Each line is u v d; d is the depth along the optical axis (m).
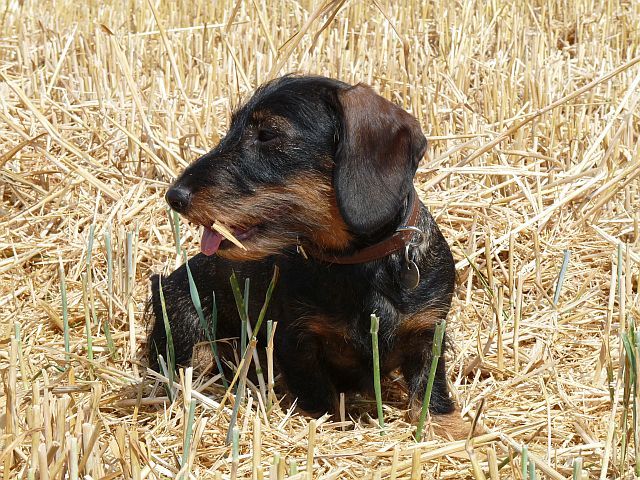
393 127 1.30
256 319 1.44
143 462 1.23
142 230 1.75
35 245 1.72
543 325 1.54
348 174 1.29
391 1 2.53
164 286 1.54
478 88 2.09
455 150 1.83
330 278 1.35
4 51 2.29
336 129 1.32
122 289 1.62
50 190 1.82
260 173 1.32
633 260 1.63
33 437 1.17
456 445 1.25
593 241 1.71
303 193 1.32
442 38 2.24
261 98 1.34
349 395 1.46
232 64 2.07
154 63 2.21
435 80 2.09
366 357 1.38
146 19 2.45
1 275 1.68
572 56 2.33
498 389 1.43
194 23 2.43
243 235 1.33
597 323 1.56
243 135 1.33
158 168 1.85
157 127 1.93
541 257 1.67
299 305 1.36
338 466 1.25
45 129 1.91
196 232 1.74
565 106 1.98
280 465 1.15
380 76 2.10
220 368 1.44
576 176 1.81
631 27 2.38
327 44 2.24
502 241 1.68
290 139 1.32
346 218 1.29
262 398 1.38
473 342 1.53
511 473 1.21
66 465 1.17
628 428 1.27
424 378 1.39
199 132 1.84
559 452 1.27
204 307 1.51
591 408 1.37
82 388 1.40
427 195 1.78
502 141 1.90
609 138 1.89
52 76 2.11
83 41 2.21
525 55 2.21
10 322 1.58
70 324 1.58
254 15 2.39
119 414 1.39
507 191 1.83
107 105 1.99
